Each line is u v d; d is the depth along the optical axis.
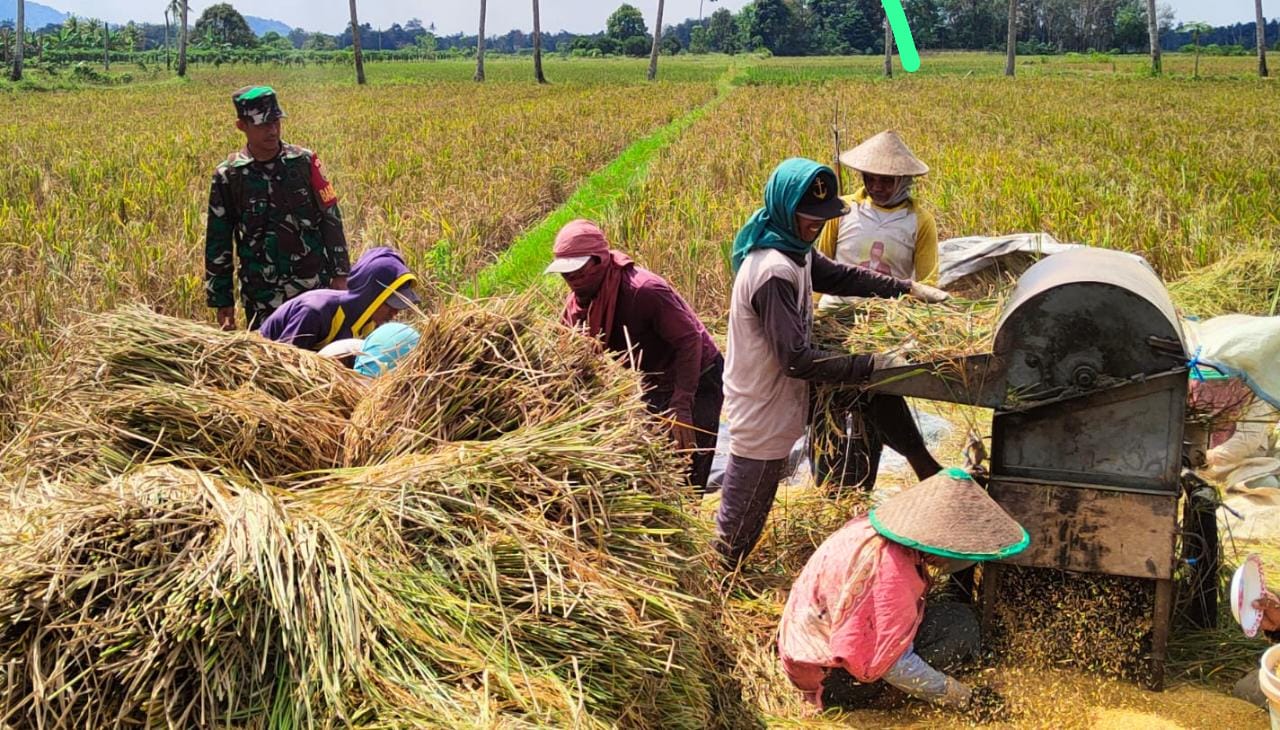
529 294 3.69
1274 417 5.21
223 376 3.68
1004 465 3.92
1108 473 3.82
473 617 2.78
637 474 3.29
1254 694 3.74
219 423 3.38
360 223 13.09
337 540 2.84
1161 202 11.98
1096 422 3.79
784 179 4.01
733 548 4.54
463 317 3.50
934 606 4.09
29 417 3.93
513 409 3.42
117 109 39.97
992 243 7.91
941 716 3.80
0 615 2.50
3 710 2.44
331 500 3.10
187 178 15.92
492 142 22.81
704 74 72.56
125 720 2.45
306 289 6.38
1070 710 3.78
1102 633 3.95
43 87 58.81
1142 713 3.73
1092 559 3.83
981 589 4.01
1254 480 5.46
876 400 4.51
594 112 33.12
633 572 3.07
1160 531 3.76
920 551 3.63
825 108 33.25
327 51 115.69
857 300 4.55
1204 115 29.27
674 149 20.70
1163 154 17.62
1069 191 12.52
